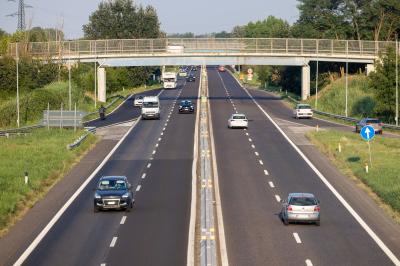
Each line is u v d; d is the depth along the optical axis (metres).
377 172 57.47
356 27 173.00
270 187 53.53
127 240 37.16
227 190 52.34
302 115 109.06
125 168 62.88
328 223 41.44
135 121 104.44
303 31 175.38
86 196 50.56
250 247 35.53
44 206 47.28
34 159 65.69
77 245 36.22
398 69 105.00
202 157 67.38
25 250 35.44
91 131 89.50
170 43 131.00
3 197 47.22
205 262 31.31
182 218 42.78
